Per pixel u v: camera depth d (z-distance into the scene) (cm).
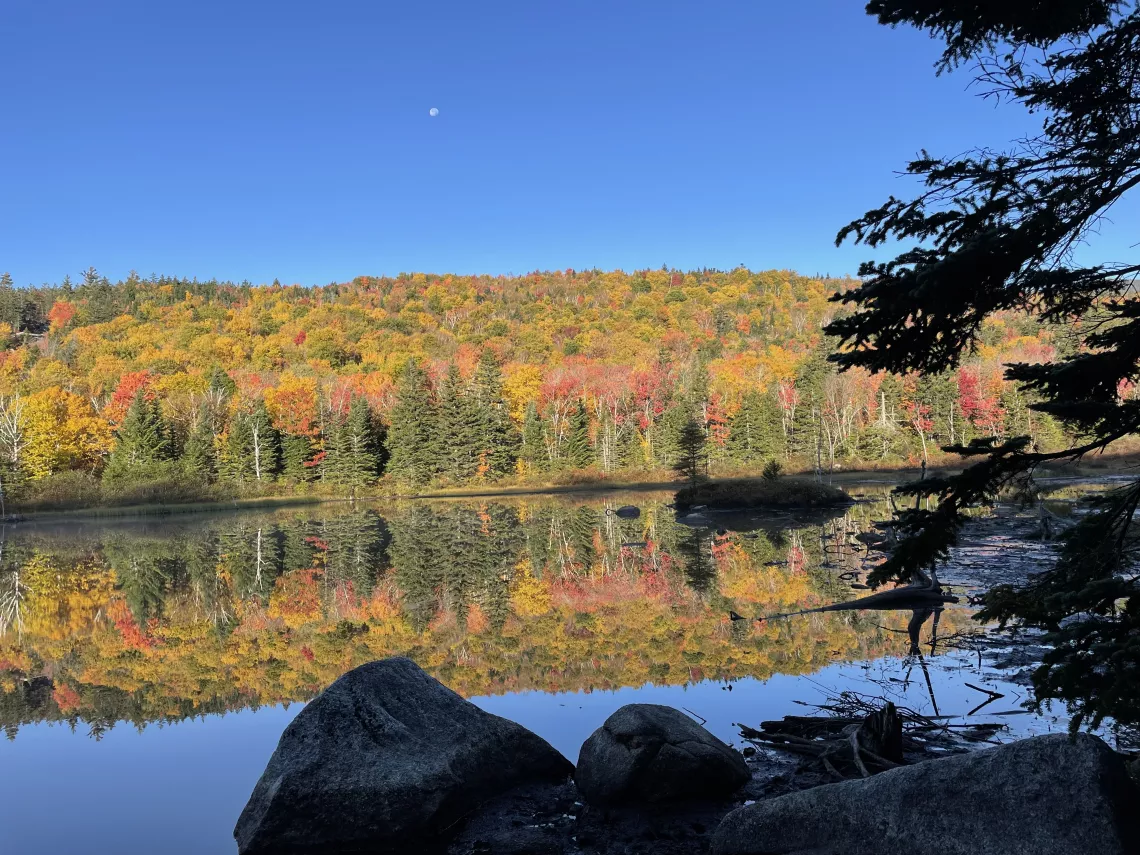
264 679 1038
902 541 426
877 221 427
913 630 1095
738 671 930
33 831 576
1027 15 430
